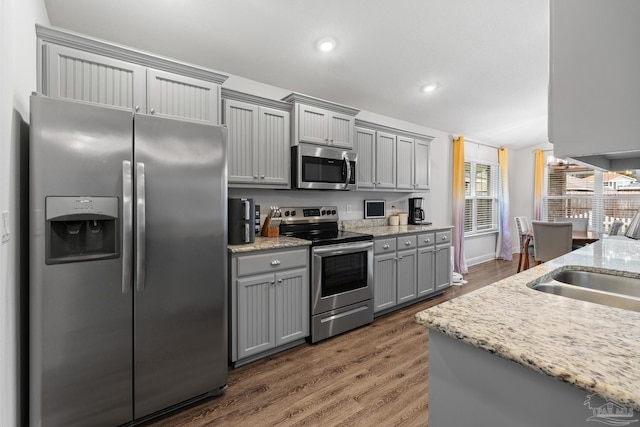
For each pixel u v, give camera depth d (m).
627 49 0.65
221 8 2.18
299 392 1.99
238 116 2.59
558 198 6.40
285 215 3.12
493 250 6.33
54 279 1.42
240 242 2.39
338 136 3.20
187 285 1.79
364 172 3.57
